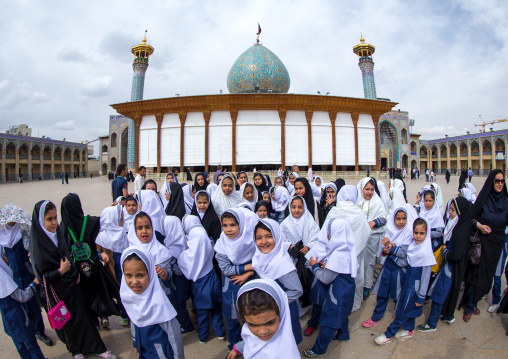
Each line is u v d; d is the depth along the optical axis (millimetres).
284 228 3461
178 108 23328
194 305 3010
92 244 3055
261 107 23141
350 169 30031
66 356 2852
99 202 11617
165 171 26328
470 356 2717
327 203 4867
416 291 2889
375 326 3258
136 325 2256
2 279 2354
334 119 24031
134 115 24406
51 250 2498
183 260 2992
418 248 2928
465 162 45969
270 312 1556
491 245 3271
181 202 4641
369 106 24547
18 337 2475
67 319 2504
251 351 1677
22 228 2859
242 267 2719
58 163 43344
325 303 2732
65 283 2559
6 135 36000
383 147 35562
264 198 4859
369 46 29094
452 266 3150
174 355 2287
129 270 2143
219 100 22656
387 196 5562
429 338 3016
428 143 50750
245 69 27094
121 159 36750
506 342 2926
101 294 3137
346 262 2701
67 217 2963
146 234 2850
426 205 3781
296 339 2432
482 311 3574
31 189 19141
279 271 2432
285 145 23469
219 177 6699
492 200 3377
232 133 23047
